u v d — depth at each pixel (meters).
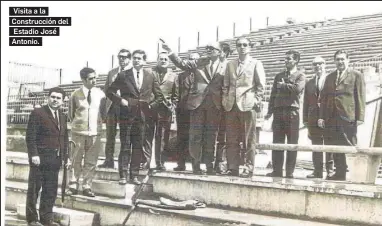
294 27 18.45
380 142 8.31
